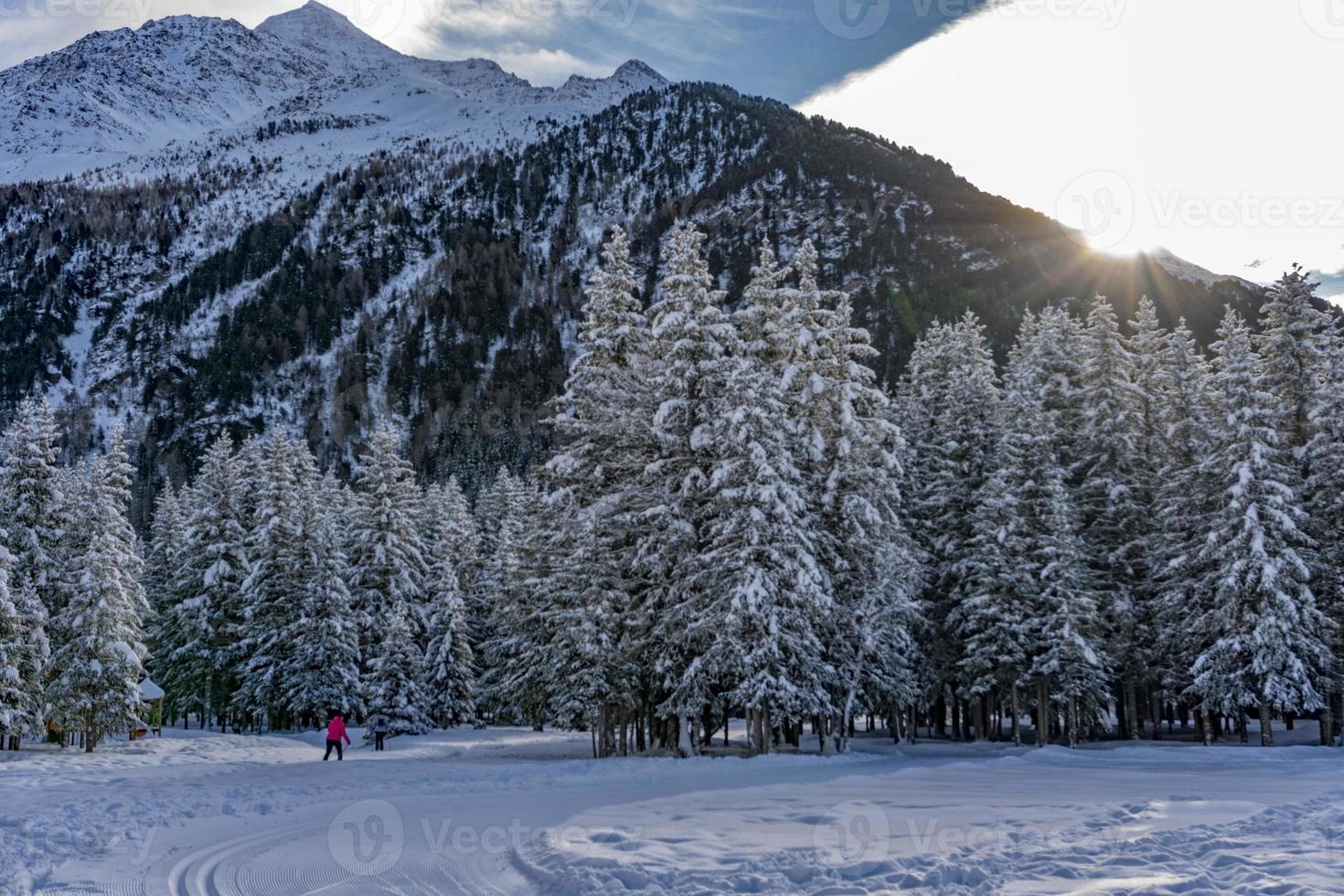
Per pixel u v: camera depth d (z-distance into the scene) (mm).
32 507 38562
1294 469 38438
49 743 42812
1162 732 50594
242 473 58812
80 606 37344
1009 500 39438
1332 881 9133
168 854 13023
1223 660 36469
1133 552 44094
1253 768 27312
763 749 31375
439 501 69625
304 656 49625
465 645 58344
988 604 39906
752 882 9906
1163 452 45031
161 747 36594
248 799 19312
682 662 32406
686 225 33250
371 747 43094
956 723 48875
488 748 42281
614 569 32250
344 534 61375
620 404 33781
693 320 32469
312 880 11148
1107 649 42656
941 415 45812
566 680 30844
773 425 31734
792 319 35844
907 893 9359
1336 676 37000
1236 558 36219
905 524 43594
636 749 39062
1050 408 47906
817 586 30438
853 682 34531
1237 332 37812
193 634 52719
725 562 30328
